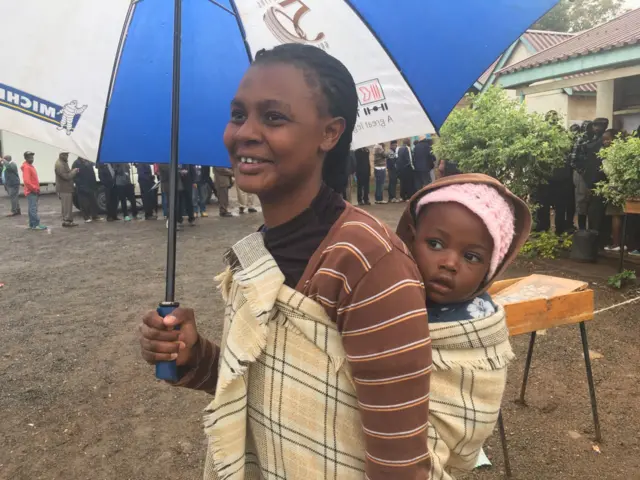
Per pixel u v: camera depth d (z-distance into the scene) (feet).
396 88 5.52
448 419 3.37
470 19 5.22
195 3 5.98
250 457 3.84
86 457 10.15
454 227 3.57
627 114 34.42
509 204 3.83
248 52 5.87
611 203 22.20
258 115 3.25
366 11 5.30
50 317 17.90
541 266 22.38
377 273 2.94
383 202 49.90
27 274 23.79
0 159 55.93
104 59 5.72
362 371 2.96
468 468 3.70
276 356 3.30
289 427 3.30
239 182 3.34
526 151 23.21
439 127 5.65
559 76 30.04
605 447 9.80
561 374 12.63
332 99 3.30
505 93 26.45
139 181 40.57
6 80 5.35
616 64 26.23
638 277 19.86
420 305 3.01
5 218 43.04
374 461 2.97
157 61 6.14
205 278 22.54
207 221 38.73
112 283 22.08
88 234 34.37
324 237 3.32
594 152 23.71
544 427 10.50
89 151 5.92
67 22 5.46
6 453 10.25
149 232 34.78
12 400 12.21
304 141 3.24
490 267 3.70
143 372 13.60
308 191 3.38
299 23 5.57
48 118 5.60
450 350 3.49
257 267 3.36
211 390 4.51
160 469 9.80
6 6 5.30
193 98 6.36
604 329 15.29
